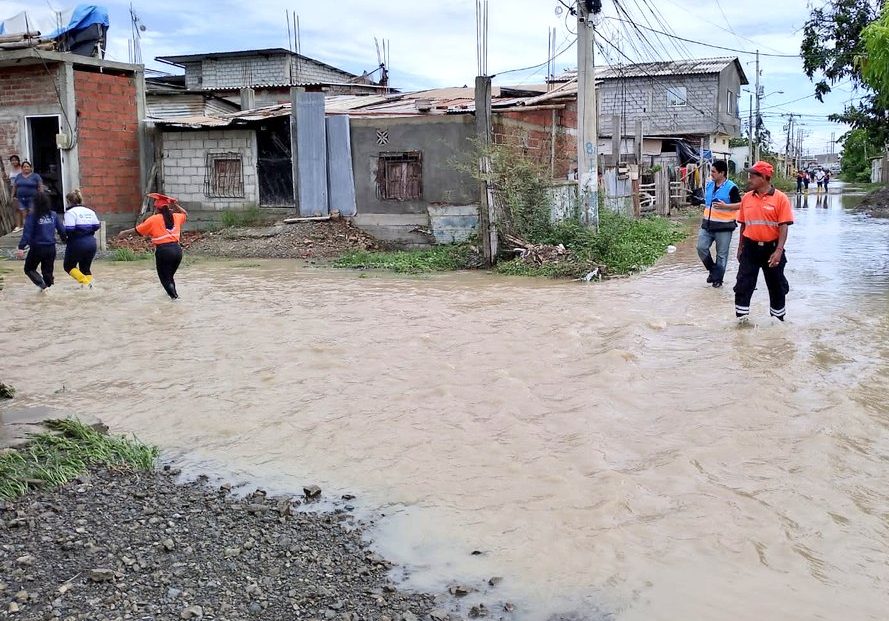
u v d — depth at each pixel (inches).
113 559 155.2
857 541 161.2
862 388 259.1
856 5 937.5
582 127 624.1
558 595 145.0
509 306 422.0
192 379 288.2
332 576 152.8
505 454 210.7
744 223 354.3
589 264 538.3
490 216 589.3
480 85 600.4
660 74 1847.9
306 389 273.1
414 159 733.3
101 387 280.4
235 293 486.0
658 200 1213.1
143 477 199.2
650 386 266.5
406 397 261.1
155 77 1508.4
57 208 784.9
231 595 144.5
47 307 438.9
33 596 140.3
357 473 201.6
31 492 185.2
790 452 206.4
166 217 458.0
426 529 171.0
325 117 751.7
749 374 277.6
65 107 753.0
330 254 692.1
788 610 138.2
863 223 968.9
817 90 983.6
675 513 174.6
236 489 193.5
